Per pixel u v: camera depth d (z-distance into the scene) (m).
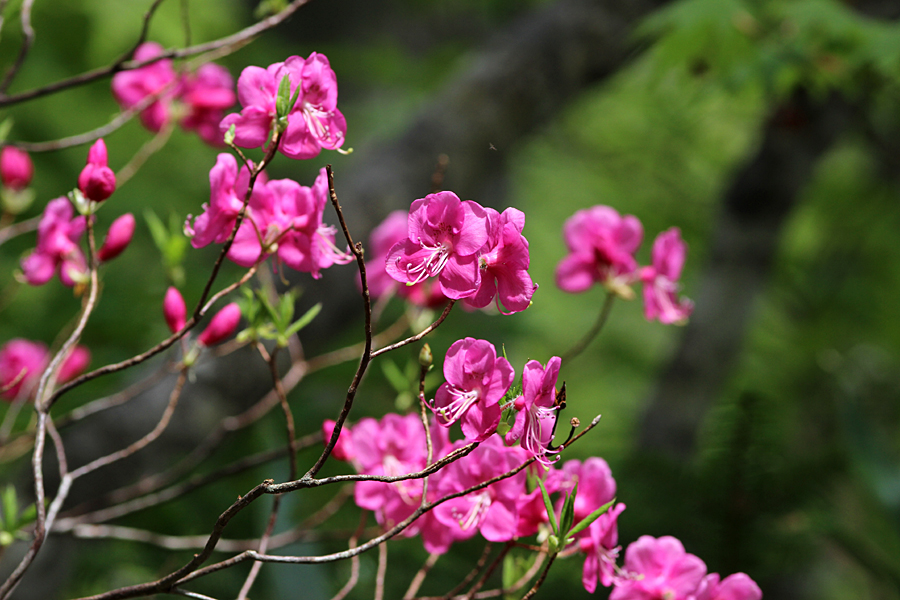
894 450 3.08
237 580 2.14
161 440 2.15
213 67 1.98
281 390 1.79
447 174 2.77
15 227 1.92
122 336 2.70
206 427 2.17
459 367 1.69
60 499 1.79
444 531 1.79
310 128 1.73
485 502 1.75
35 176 3.58
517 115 2.95
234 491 2.26
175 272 1.89
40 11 3.55
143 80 1.98
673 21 2.62
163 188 4.02
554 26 3.02
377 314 1.97
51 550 2.09
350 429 1.85
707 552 2.10
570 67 3.03
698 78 2.94
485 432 1.69
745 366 4.77
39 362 1.95
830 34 2.64
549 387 1.69
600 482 1.76
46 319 2.88
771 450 2.11
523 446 1.68
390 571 2.13
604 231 1.94
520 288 1.68
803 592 2.80
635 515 2.12
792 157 3.54
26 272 1.84
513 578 1.79
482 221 1.68
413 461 1.80
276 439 2.27
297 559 1.68
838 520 2.25
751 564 2.10
